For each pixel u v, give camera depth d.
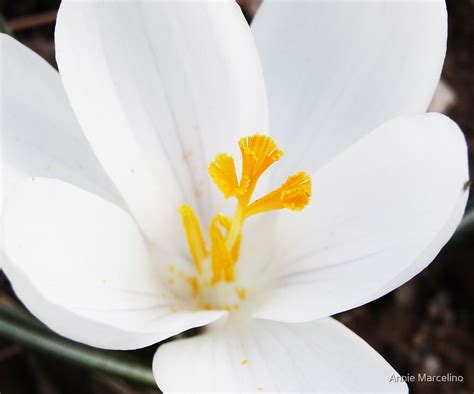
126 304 0.18
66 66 0.18
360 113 0.19
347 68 0.20
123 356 0.20
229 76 0.19
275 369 0.18
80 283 0.18
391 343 0.24
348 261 0.18
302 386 0.18
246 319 0.19
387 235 0.18
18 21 0.25
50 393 0.23
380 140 0.18
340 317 0.21
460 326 0.24
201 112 0.19
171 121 0.19
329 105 0.20
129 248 0.19
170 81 0.19
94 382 0.23
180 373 0.18
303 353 0.18
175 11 0.19
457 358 0.24
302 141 0.20
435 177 0.18
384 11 0.19
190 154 0.19
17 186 0.17
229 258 0.19
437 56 0.19
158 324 0.18
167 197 0.19
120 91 0.19
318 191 0.19
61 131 0.19
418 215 0.18
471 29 0.26
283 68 0.20
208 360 0.18
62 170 0.19
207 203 0.20
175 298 0.19
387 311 0.24
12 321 0.20
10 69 0.19
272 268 0.19
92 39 0.18
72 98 0.18
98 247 0.18
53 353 0.20
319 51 0.20
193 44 0.19
